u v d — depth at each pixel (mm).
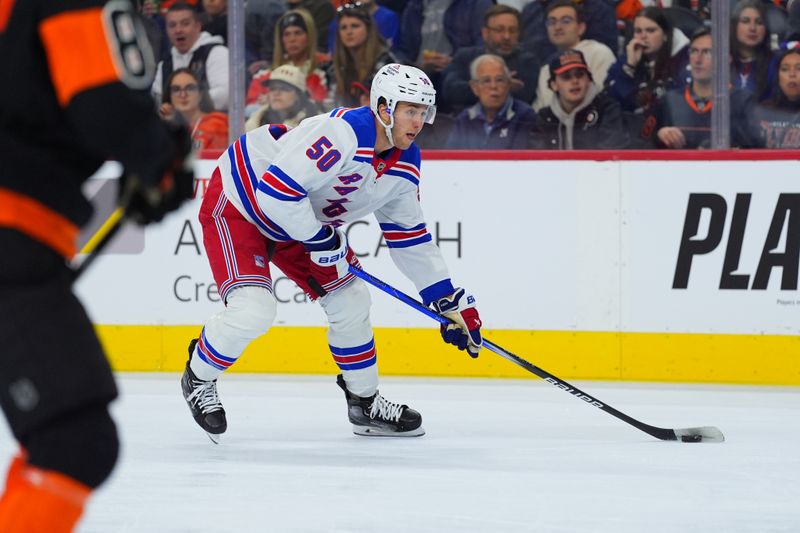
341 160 10562
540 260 16297
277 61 19188
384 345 16609
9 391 4559
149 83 4637
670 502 8883
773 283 15898
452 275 16453
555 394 15242
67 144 4785
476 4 19109
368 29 19234
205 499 8836
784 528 8047
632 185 16094
